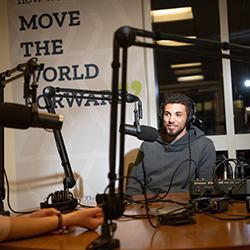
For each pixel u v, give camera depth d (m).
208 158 2.55
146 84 2.95
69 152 2.98
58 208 1.49
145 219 1.29
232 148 3.01
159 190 2.39
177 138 2.65
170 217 1.20
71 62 3.02
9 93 3.00
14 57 3.06
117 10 2.99
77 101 2.97
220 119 3.07
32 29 3.05
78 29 3.02
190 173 2.50
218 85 3.09
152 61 3.00
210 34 3.12
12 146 3.03
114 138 0.97
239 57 1.09
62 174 2.98
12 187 3.02
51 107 1.92
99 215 1.17
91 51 3.00
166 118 2.65
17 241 1.07
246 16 3.07
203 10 3.16
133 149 2.91
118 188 0.98
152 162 2.62
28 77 1.44
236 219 1.22
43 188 3.00
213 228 1.11
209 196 1.51
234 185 1.51
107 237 0.96
